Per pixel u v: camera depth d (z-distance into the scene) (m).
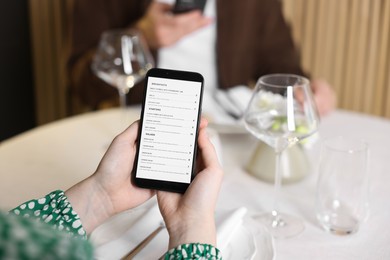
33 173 1.09
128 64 1.30
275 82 0.91
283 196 1.00
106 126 1.35
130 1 1.82
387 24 2.31
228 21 1.83
